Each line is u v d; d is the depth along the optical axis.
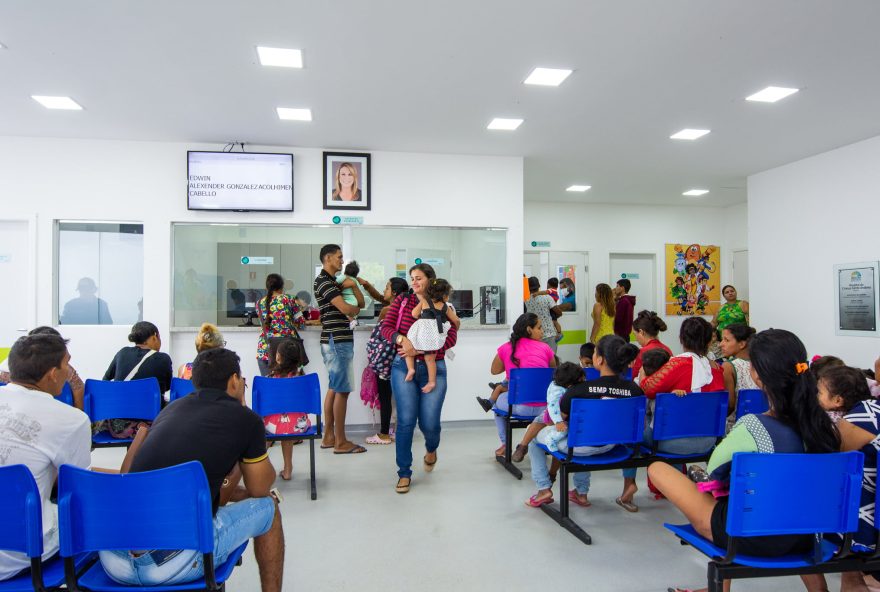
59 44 3.39
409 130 5.11
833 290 5.91
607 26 3.22
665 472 2.11
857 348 5.65
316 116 4.72
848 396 2.06
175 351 5.43
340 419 4.66
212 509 1.70
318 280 4.68
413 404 3.63
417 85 4.08
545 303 6.35
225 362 1.88
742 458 1.65
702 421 2.97
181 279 5.51
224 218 5.48
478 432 5.50
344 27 3.21
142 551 1.57
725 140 5.52
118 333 5.33
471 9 3.02
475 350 5.85
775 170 6.68
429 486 3.74
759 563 1.73
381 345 4.02
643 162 6.39
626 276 9.46
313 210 5.61
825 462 1.68
